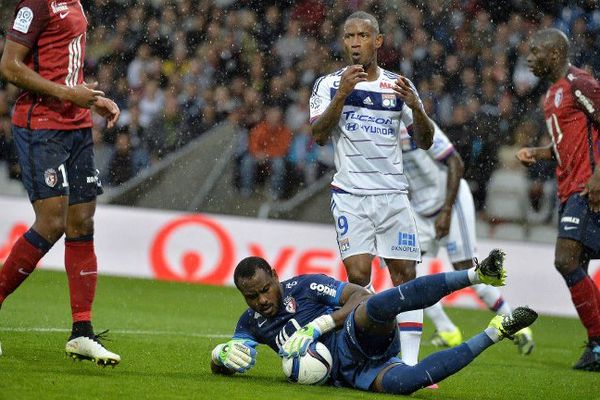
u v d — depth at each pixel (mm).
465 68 47000
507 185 44281
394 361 17141
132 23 46594
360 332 16641
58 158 17891
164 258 39594
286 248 39562
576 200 24812
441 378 16344
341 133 20375
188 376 17766
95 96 17781
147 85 45062
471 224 28531
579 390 20516
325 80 20500
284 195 43344
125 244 39438
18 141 18016
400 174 20562
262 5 47656
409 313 20219
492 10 48031
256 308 17547
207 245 39781
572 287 24906
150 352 21969
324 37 47688
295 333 16891
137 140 43812
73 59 18391
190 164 43219
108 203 42219
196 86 45500
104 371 17703
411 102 19547
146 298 35562
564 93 24922
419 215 28266
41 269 39125
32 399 14188
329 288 17516
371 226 20250
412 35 47375
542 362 26359
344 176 20359
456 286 15891
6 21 46438
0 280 18109
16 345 20828
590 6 48688
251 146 43844
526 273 39625
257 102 45375
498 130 45625
